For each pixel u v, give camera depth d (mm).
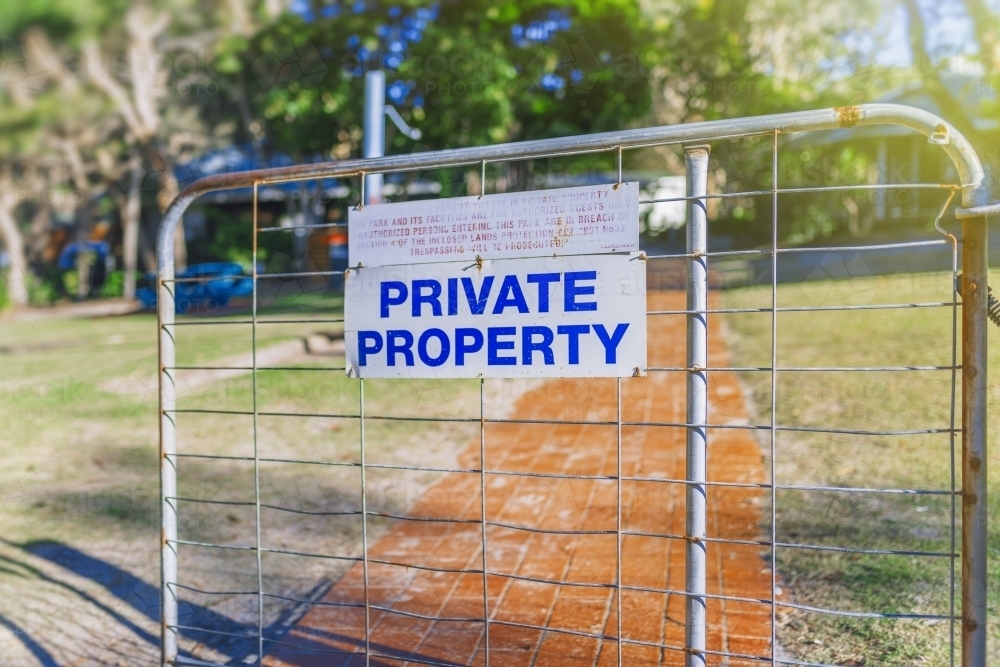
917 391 5176
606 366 2193
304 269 18328
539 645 2820
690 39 14070
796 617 2855
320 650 2861
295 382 7031
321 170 2463
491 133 13852
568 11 14242
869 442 4457
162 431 2695
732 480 4207
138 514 4398
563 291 2223
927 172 14531
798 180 14414
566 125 14938
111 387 7418
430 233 2357
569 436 5227
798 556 3324
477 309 2314
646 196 16141
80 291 19484
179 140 17578
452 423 5652
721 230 16109
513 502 4238
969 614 1937
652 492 4234
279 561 3701
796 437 4691
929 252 9930
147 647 3068
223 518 4246
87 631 3193
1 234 17938
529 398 6129
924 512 3637
